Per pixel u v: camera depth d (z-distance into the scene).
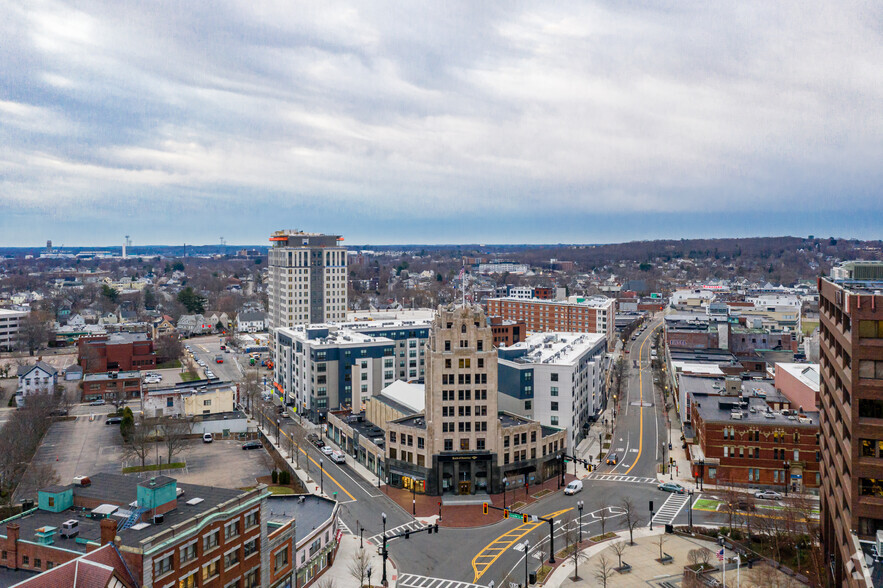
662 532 118.25
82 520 81.69
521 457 144.00
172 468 153.38
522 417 154.38
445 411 139.62
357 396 197.12
